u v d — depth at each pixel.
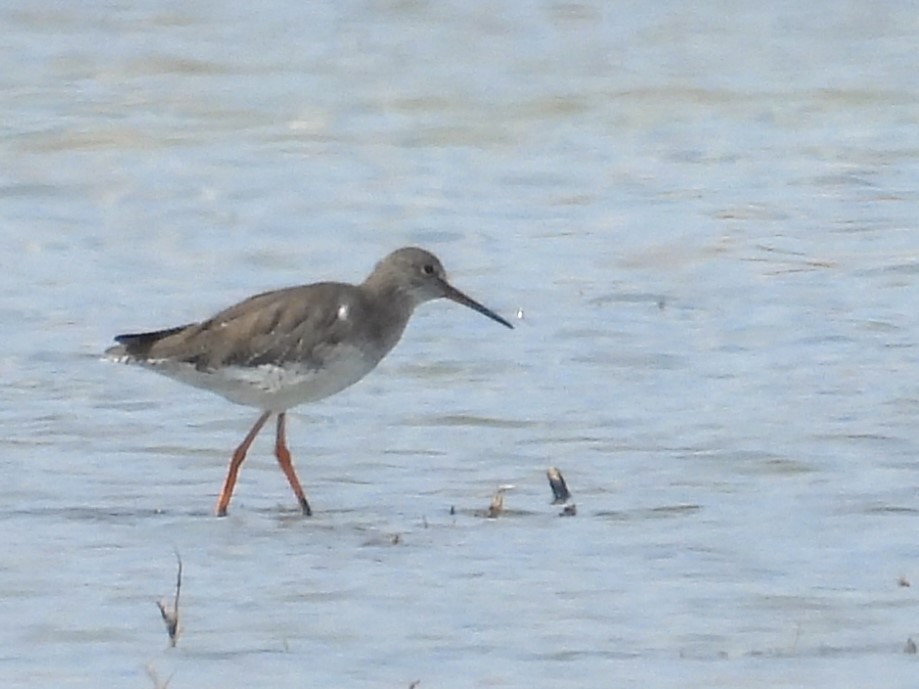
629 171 23.33
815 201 21.86
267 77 27.48
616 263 19.64
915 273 18.95
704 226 20.94
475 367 16.33
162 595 11.33
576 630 10.76
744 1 31.27
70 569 11.76
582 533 12.40
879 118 25.50
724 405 15.18
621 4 31.20
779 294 18.36
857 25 30.00
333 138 24.88
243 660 10.34
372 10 30.91
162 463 14.09
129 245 20.47
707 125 25.31
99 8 30.67
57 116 25.64
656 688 9.95
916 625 10.77
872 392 15.38
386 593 11.35
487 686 9.99
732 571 11.66
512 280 19.08
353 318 13.37
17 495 13.27
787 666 10.20
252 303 13.43
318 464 14.07
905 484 13.25
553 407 15.25
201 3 31.12
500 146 24.56
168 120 25.59
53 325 17.58
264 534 12.51
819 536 12.26
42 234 20.89
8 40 29.19
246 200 22.22
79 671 10.19
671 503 12.98
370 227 21.19
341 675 10.15
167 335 13.47
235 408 15.27
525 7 30.97
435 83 27.12
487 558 11.95
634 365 16.33
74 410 15.17
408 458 14.17
